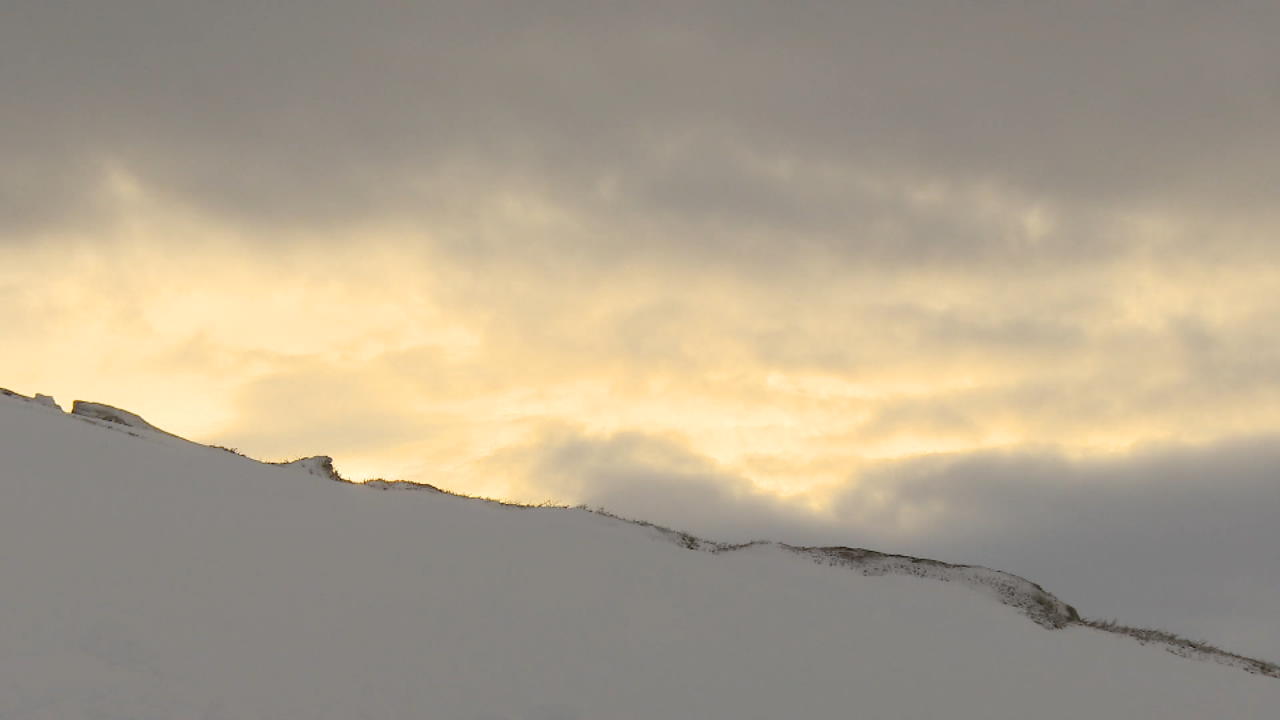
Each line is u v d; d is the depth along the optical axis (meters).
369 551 127.88
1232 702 143.12
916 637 144.00
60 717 77.25
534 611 121.25
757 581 154.25
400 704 92.81
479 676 102.06
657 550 159.88
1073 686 137.75
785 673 120.62
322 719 86.94
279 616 103.62
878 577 173.00
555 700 100.94
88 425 160.12
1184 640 172.62
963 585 177.38
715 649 123.00
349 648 100.88
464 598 120.06
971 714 121.12
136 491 127.94
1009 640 151.88
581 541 154.62
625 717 101.06
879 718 114.62
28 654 84.44
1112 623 177.12
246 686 88.88
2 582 94.69
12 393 188.12
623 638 119.62
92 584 99.25
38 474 124.12
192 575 107.44
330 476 191.88
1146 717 132.00
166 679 86.50
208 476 144.00
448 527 146.88
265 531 125.81
